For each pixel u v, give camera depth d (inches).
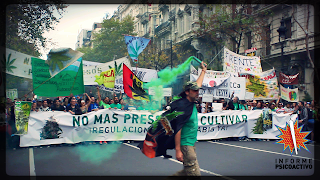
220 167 230.1
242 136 425.1
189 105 136.1
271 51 985.5
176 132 132.2
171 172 209.3
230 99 466.3
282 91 533.6
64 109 400.2
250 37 1100.5
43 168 222.1
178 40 1595.7
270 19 999.0
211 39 1122.7
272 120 430.0
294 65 875.4
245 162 251.4
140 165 234.4
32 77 369.7
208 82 461.7
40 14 856.3
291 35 901.2
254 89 519.5
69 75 374.9
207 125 404.8
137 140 379.6
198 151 312.5
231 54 510.3
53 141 347.3
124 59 539.2
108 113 372.8
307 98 802.8
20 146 331.6
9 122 347.6
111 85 444.1
